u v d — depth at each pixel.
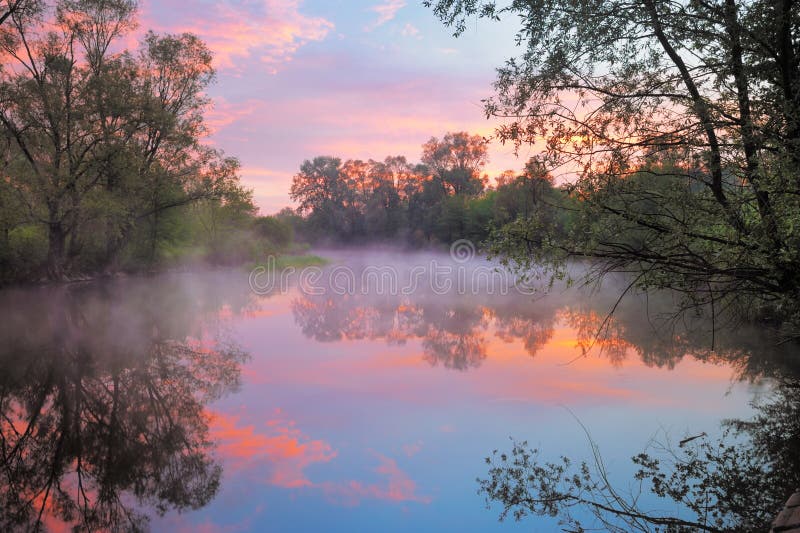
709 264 5.44
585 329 14.35
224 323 16.22
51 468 5.98
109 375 9.84
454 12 5.92
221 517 4.77
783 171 4.77
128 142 26.91
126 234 30.91
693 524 4.44
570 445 6.18
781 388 8.13
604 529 4.40
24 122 23.41
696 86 5.55
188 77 29.69
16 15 23.42
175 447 6.46
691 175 5.61
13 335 13.71
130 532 4.57
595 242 5.64
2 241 24.69
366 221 89.06
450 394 8.32
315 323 16.31
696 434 6.41
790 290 5.49
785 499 4.83
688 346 11.41
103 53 26.75
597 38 5.68
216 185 30.27
